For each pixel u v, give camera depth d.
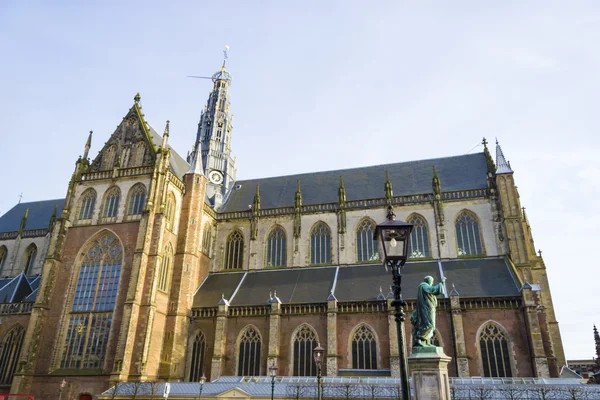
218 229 88.12
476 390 46.88
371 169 93.50
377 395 49.22
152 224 69.75
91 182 77.62
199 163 83.50
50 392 62.50
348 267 76.75
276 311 66.12
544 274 72.31
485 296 60.97
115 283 68.12
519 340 57.84
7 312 75.25
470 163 86.06
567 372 62.81
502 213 72.88
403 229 21.91
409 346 60.72
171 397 54.34
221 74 111.38
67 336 66.50
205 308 71.25
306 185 94.19
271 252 83.62
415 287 66.50
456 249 74.44
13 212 107.50
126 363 60.44
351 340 63.00
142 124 81.00
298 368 63.72
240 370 65.62
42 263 90.94
